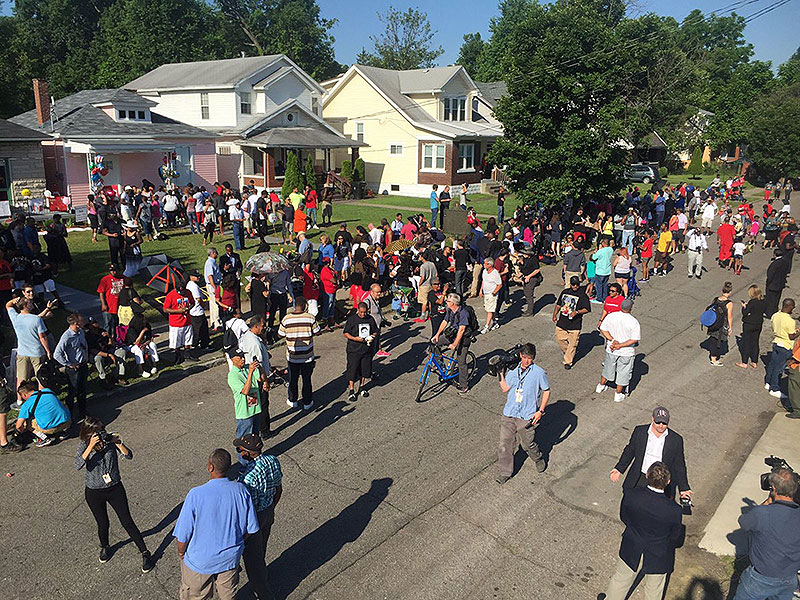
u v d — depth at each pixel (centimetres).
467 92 4388
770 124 5400
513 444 882
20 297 1043
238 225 2244
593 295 1895
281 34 6931
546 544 754
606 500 849
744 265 2475
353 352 1124
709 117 6075
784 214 2775
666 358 1429
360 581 682
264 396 962
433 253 1741
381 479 888
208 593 575
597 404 1165
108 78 5681
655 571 595
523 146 2469
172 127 3238
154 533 757
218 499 564
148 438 993
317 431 1030
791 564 567
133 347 1203
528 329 1616
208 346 1384
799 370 1091
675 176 6062
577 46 2388
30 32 6619
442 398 1175
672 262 2467
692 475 929
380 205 3609
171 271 1295
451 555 729
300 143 3547
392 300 1753
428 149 4016
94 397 1129
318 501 830
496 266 1691
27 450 954
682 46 6794
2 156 2591
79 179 2828
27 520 780
